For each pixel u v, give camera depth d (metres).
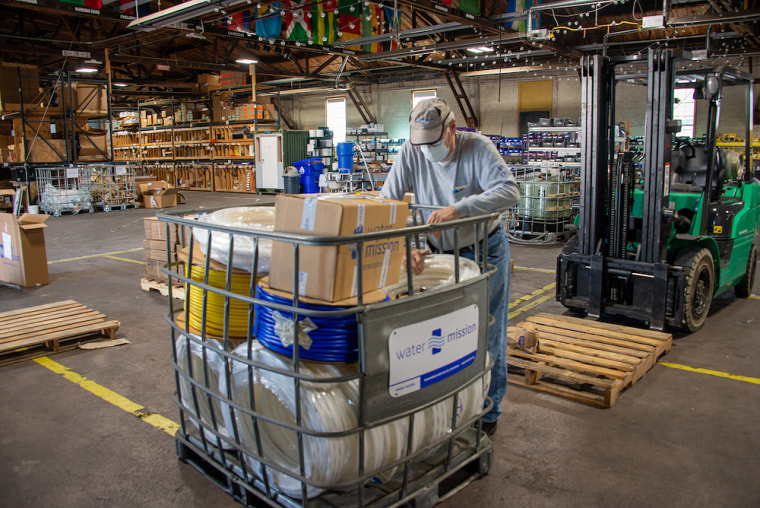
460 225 2.37
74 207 15.36
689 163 5.75
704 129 18.23
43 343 4.86
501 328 3.09
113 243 10.46
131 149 26.80
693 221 5.47
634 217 5.44
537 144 11.50
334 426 2.09
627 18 14.39
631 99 19.61
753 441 3.21
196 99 23.06
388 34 11.90
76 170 15.42
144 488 2.75
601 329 4.82
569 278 5.55
